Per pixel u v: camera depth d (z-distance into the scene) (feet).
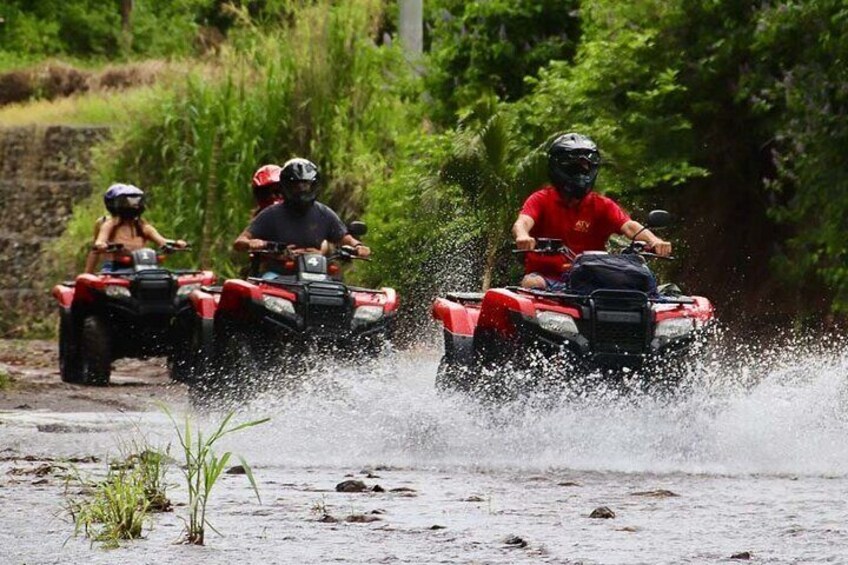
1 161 241.76
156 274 127.34
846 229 123.95
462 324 76.23
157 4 374.43
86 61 356.59
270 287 92.89
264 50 193.67
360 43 188.85
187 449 41.63
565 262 78.84
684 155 134.82
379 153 181.06
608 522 46.03
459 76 177.17
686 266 137.69
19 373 137.90
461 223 147.13
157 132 199.41
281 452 69.26
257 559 37.93
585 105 140.05
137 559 37.73
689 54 137.39
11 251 232.32
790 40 129.59
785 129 127.03
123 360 163.73
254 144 183.01
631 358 72.64
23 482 54.39
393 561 37.88
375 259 153.79
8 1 365.20
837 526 45.39
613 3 141.79
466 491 54.95
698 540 42.14
